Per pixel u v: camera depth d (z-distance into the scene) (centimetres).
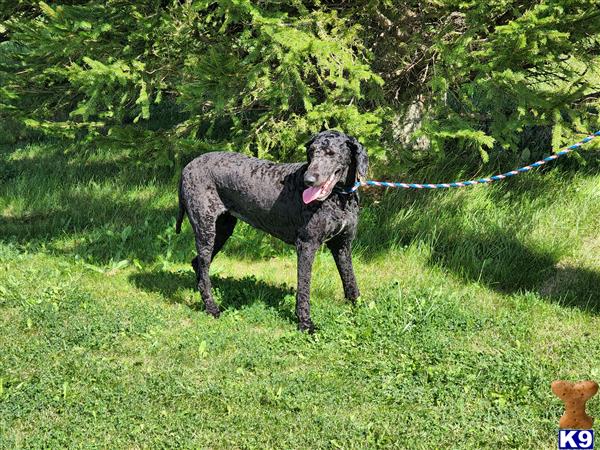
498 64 740
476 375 677
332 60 748
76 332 714
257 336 711
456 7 774
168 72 779
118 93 768
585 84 762
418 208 830
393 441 640
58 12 746
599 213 819
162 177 928
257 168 719
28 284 770
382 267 791
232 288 760
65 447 640
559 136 744
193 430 647
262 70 740
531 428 644
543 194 838
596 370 676
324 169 684
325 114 766
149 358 696
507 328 716
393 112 809
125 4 767
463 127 756
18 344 706
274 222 718
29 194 912
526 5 778
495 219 816
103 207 888
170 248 811
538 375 673
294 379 676
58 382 676
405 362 686
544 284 765
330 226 706
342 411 656
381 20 818
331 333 710
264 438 642
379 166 805
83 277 786
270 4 801
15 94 799
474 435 641
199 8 737
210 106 866
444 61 767
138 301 752
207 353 697
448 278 773
